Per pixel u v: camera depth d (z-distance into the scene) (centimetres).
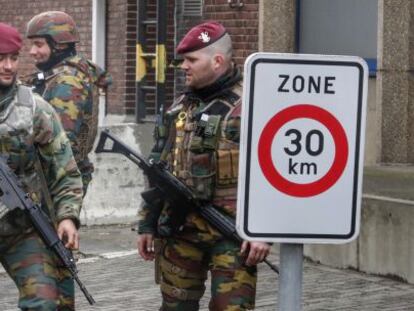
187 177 655
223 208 650
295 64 485
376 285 1026
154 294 998
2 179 640
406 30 1379
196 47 651
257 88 482
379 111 1394
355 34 1481
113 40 1855
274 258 1138
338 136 488
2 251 649
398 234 1037
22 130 649
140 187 1403
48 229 643
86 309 937
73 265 647
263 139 483
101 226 1383
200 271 668
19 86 660
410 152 1392
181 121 664
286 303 485
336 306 939
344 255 1100
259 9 1523
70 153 666
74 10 1920
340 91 489
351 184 489
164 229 660
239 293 642
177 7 1655
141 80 1719
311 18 1520
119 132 1427
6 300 988
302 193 485
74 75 823
